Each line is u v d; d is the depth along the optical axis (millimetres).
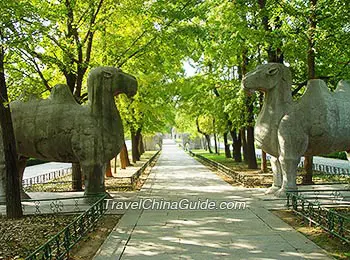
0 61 10148
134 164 33938
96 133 12828
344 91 13766
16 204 10906
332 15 12945
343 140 13195
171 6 15992
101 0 15398
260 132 13625
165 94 23016
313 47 14328
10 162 10836
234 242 8352
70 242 8023
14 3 9258
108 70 13031
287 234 8922
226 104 22859
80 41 16094
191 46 18531
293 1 15164
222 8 16391
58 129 12820
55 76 18109
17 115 13016
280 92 13328
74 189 17000
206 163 34406
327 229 8617
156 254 7633
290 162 13078
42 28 10047
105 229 9789
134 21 17266
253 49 18547
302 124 13008
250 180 17766
